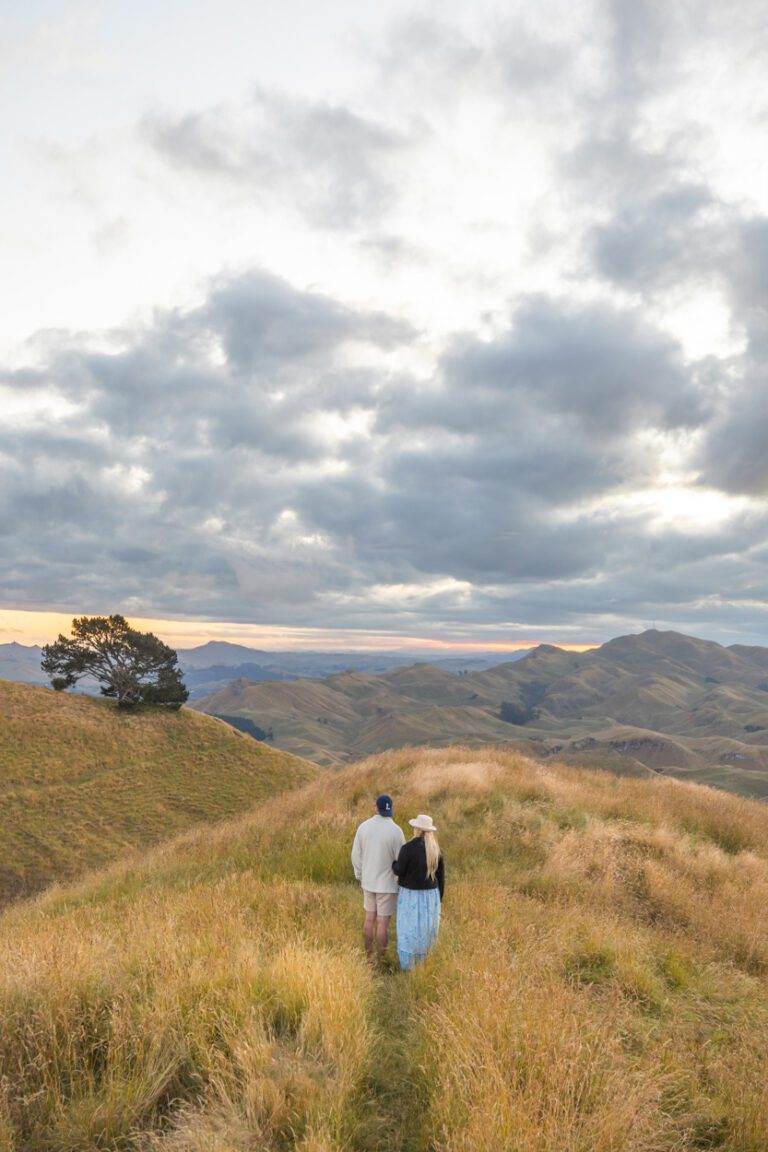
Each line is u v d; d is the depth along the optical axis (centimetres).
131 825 4553
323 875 987
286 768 5950
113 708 6581
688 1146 387
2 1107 358
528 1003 480
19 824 4316
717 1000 620
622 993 584
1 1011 439
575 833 1166
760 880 1056
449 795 1383
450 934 658
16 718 5834
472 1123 344
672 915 884
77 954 533
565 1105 364
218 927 650
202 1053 412
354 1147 364
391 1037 495
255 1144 344
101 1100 371
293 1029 470
